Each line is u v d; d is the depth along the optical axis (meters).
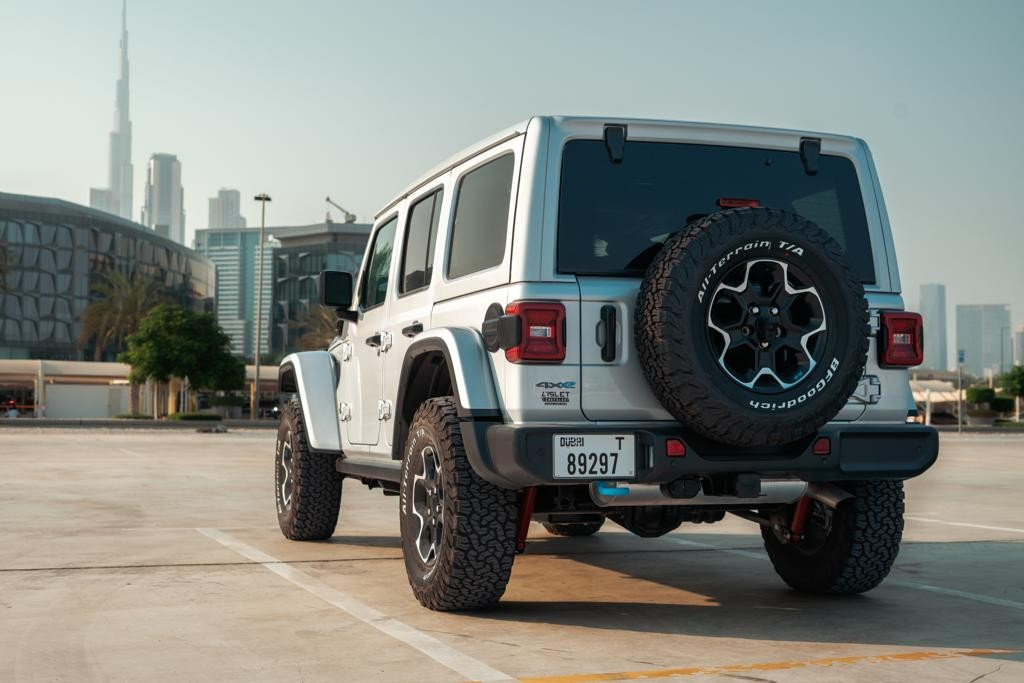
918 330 4.73
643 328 4.07
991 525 8.65
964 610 4.88
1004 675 3.64
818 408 4.07
